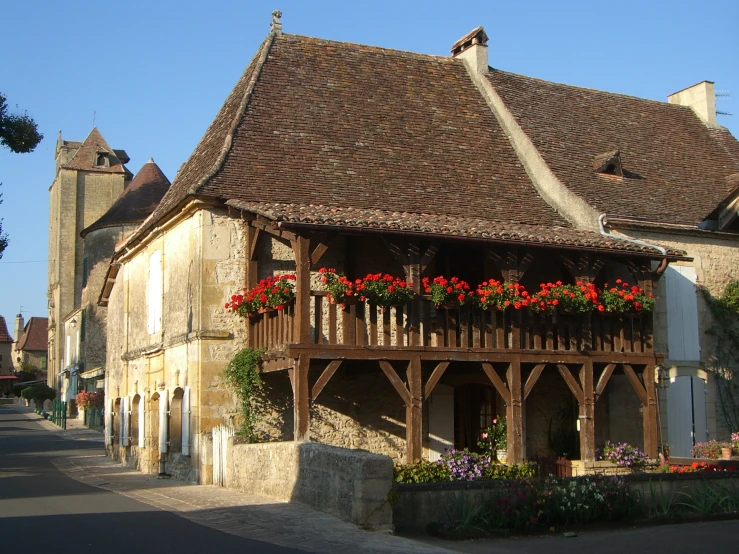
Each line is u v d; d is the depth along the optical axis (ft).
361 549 26.99
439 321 46.65
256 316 48.47
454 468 44.14
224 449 46.11
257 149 53.36
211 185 49.29
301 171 53.01
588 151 64.28
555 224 56.39
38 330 257.75
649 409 51.01
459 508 32.83
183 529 30.22
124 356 65.62
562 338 49.47
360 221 43.39
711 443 54.75
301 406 42.42
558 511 33.65
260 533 29.48
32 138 71.51
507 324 48.65
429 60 67.87
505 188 58.90
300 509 34.55
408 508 32.22
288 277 45.70
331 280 43.55
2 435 99.14
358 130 58.34
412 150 58.75
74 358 142.31
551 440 56.29
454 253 53.98
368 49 65.72
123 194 127.65
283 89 58.80
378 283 43.98
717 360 59.36
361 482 30.55
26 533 28.91
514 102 66.18
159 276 57.16
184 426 49.75
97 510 35.42
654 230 57.98
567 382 49.16
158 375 56.44
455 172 58.44
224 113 59.67
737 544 30.63
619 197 59.77
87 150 169.07
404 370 50.26
